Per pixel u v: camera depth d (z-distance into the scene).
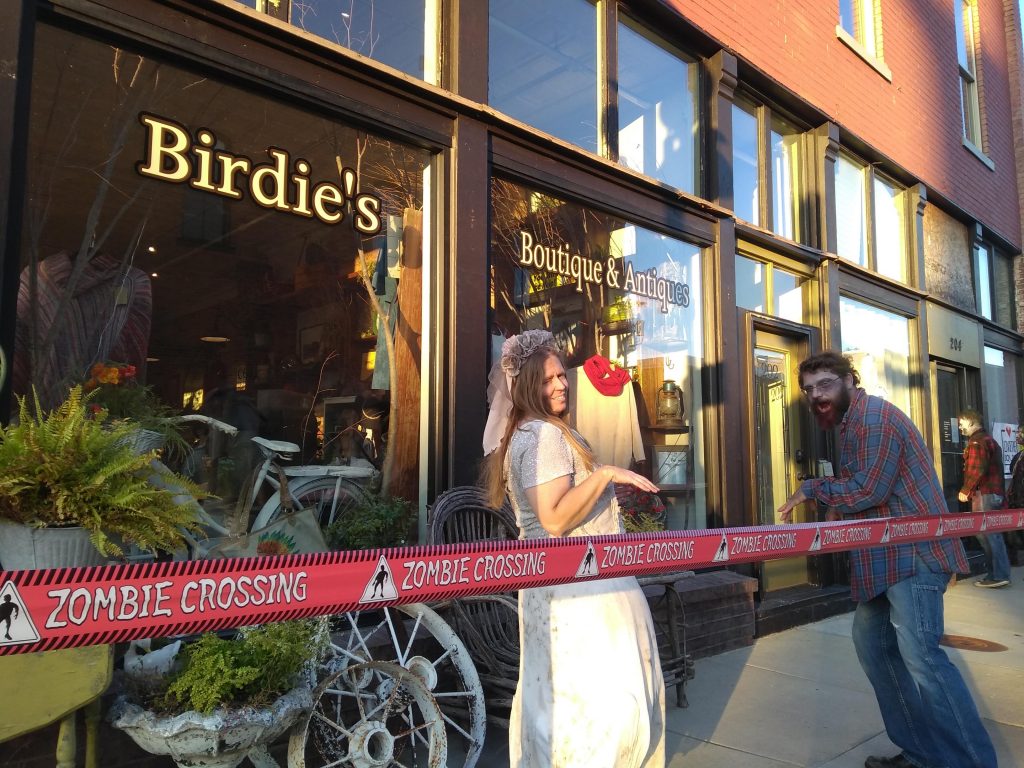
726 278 5.69
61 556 1.92
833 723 3.56
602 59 5.10
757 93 6.40
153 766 2.46
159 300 3.12
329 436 3.58
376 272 3.79
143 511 1.98
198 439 3.15
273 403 3.41
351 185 3.72
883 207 8.41
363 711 2.47
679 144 5.75
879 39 8.15
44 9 2.76
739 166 6.36
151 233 3.11
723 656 4.67
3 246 2.58
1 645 1.13
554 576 1.79
